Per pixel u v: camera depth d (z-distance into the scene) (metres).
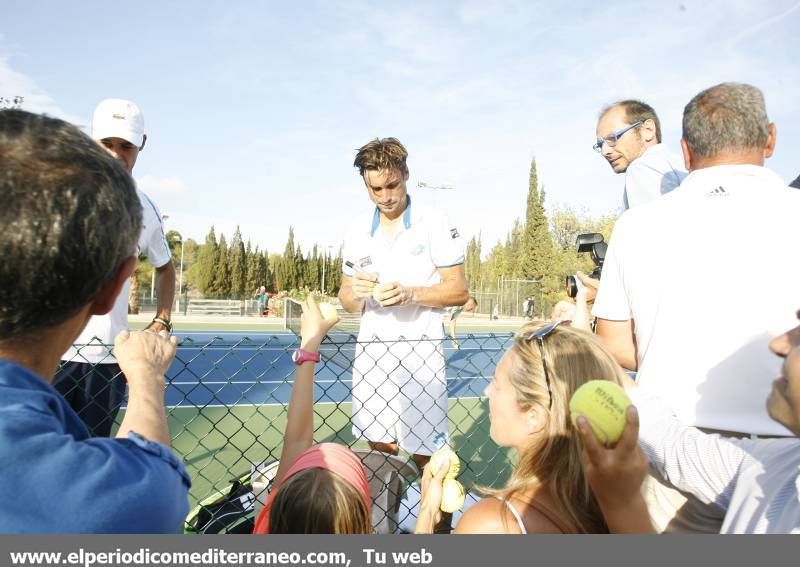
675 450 1.71
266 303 34.78
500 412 1.71
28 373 0.93
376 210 3.48
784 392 1.05
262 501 2.87
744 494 1.41
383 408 3.30
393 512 3.05
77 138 0.96
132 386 1.22
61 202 0.87
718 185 1.97
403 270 3.36
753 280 1.84
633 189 3.44
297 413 2.13
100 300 1.03
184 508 1.05
